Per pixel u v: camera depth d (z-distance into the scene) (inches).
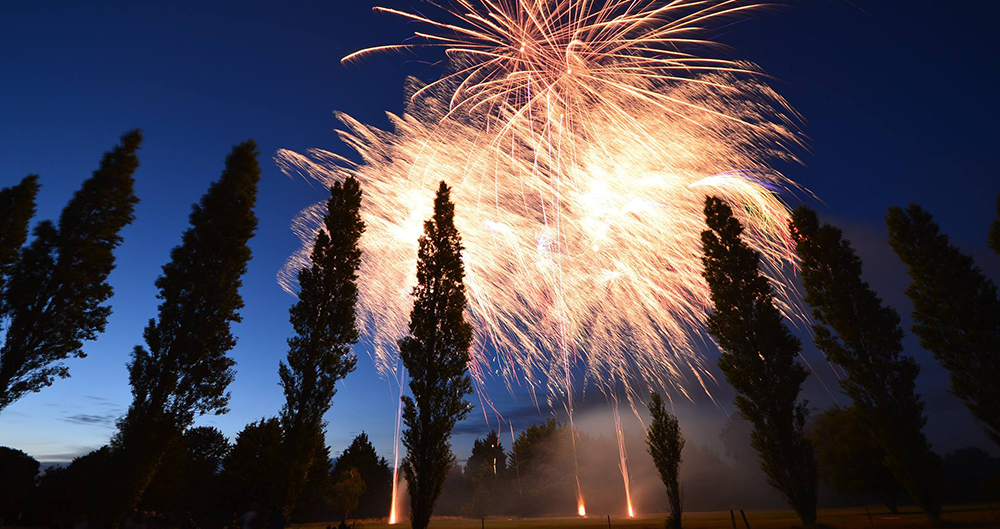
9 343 837.2
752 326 1004.6
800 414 940.0
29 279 875.4
